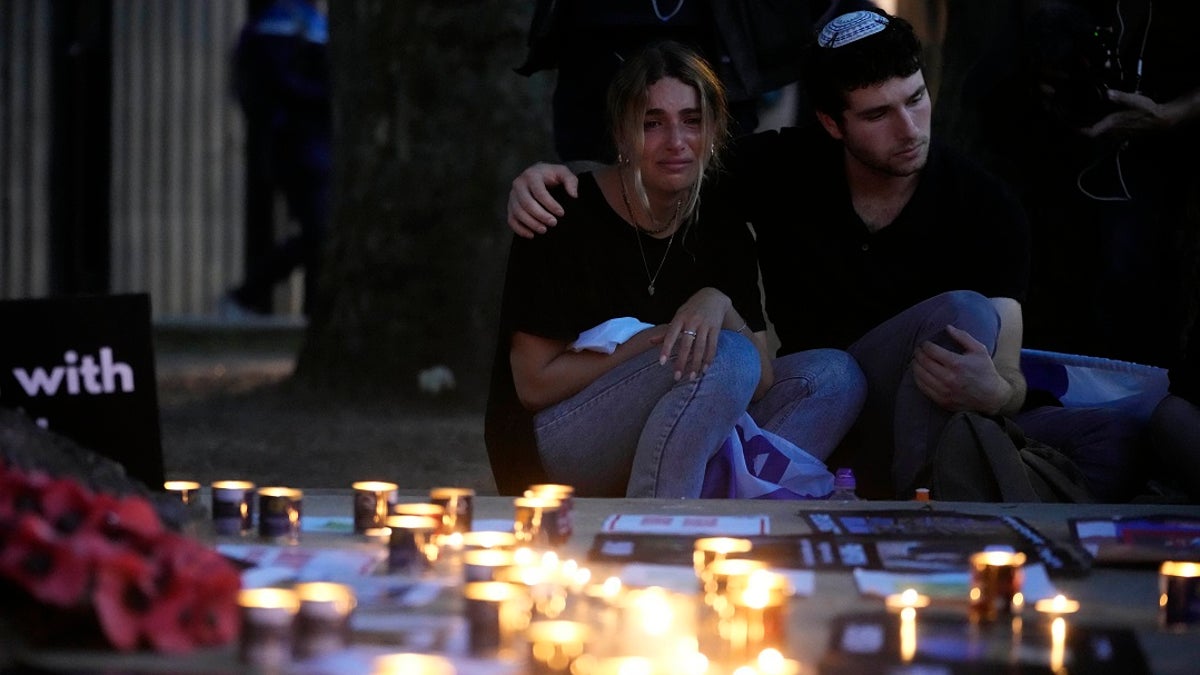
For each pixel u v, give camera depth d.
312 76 17.42
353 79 12.04
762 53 6.37
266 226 18.44
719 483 5.21
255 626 2.76
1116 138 6.61
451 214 11.65
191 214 18.33
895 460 5.58
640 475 5.09
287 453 9.12
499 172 11.57
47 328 4.00
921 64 5.58
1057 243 7.02
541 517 3.86
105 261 18.22
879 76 5.48
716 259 5.61
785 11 6.38
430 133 11.70
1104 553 3.81
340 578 3.48
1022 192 7.05
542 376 5.40
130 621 2.84
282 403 11.55
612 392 5.25
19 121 17.92
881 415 5.72
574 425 5.32
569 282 5.46
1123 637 3.06
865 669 2.82
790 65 6.42
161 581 2.88
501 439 5.52
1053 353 6.14
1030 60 6.63
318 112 17.53
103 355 4.04
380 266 11.77
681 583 3.46
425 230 11.69
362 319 11.88
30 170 17.98
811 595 3.40
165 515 3.61
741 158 5.97
